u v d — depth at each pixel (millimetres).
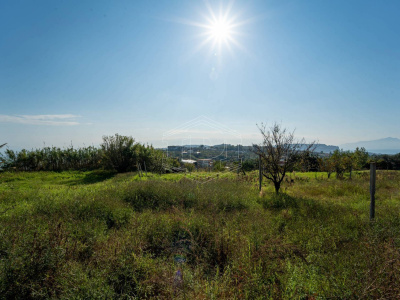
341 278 3012
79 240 4195
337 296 2562
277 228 5156
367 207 7199
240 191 9312
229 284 3016
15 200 7570
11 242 3428
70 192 8781
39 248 3180
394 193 9625
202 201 7324
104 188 9438
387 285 2586
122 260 3291
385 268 2781
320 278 3088
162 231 4641
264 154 9898
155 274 3180
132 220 5336
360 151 19703
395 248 3256
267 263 3461
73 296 2588
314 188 10961
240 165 15914
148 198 7645
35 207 6281
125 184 9906
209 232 4535
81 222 5082
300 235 4648
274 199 8055
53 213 5863
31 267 2924
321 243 4199
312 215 6176
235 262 3467
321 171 18938
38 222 4984
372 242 3773
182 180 11281
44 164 18547
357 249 3949
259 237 4355
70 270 3068
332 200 8633
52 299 2613
